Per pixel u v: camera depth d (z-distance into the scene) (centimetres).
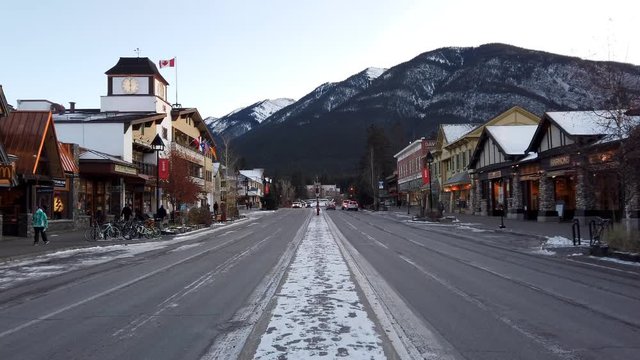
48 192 3081
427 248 2011
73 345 707
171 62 5822
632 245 1587
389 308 901
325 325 778
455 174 5781
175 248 2166
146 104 5412
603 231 1789
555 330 761
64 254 1964
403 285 1139
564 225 3084
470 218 4397
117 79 5528
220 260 1670
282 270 1392
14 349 692
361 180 9975
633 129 1675
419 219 4409
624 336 727
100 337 744
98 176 3866
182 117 6066
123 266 1567
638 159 1644
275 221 4747
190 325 803
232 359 629
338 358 623
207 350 671
